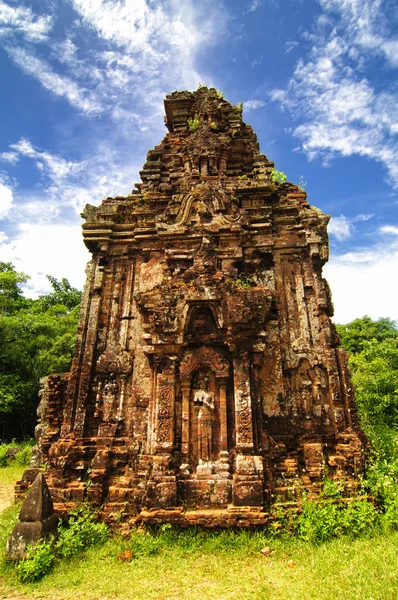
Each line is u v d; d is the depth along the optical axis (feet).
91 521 26.81
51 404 35.99
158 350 28.96
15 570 21.02
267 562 21.16
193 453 27.02
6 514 31.42
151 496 25.05
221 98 45.24
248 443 26.03
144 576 20.26
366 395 59.41
